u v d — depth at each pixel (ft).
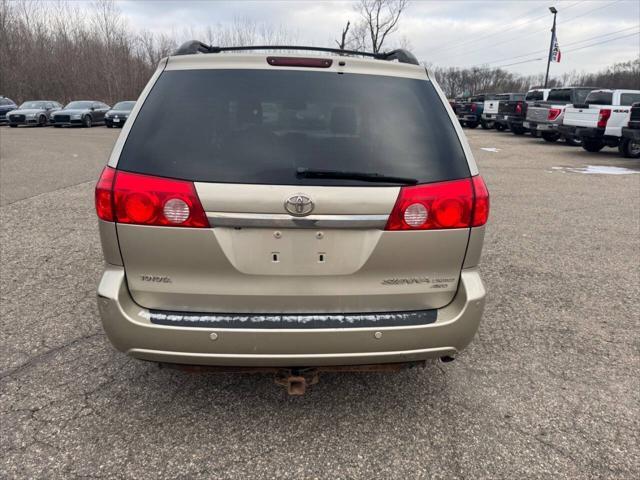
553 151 54.08
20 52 130.00
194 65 7.89
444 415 8.91
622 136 46.68
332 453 7.92
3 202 24.95
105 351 10.71
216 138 7.30
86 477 7.29
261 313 7.45
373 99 7.79
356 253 7.35
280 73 7.82
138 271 7.33
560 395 9.53
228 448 7.97
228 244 7.16
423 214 7.34
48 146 54.34
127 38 145.18
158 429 8.36
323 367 7.92
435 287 7.73
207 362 7.32
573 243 19.43
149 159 7.14
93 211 23.13
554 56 118.52
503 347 11.33
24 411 8.71
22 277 14.74
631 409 9.12
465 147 7.82
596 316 12.97
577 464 7.76
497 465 7.73
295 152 7.25
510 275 15.85
